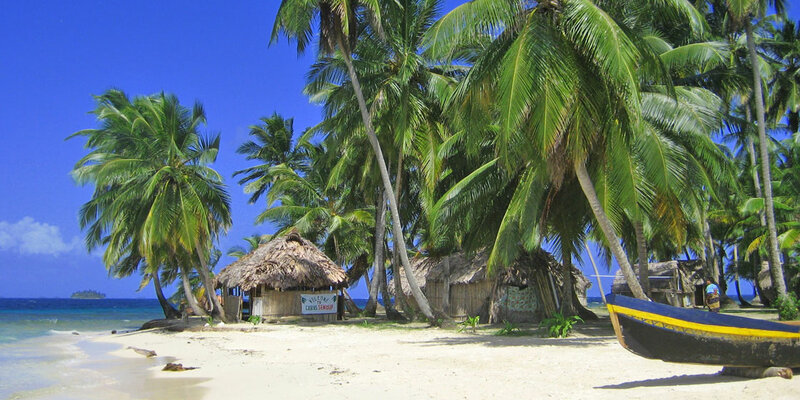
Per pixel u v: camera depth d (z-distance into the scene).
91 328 35.59
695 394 8.13
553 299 23.88
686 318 8.84
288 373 12.40
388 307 28.69
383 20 20.33
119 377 13.23
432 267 28.86
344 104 22.59
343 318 29.88
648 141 14.23
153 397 10.55
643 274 17.61
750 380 8.95
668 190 14.59
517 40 12.25
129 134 25.98
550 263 25.20
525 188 16.61
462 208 19.59
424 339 18.25
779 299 21.94
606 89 12.56
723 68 20.92
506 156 12.30
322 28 19.44
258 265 27.09
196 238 24.50
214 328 25.78
